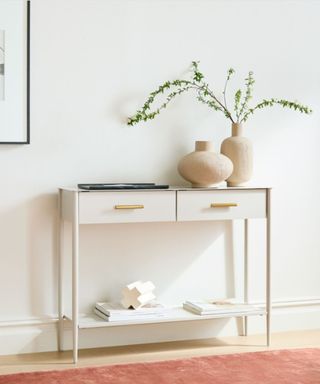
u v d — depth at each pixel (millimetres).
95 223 4094
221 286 4641
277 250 4750
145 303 4223
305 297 4812
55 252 4320
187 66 4531
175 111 4516
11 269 4258
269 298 4391
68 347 4340
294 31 4742
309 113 4699
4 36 4180
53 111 4297
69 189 4098
